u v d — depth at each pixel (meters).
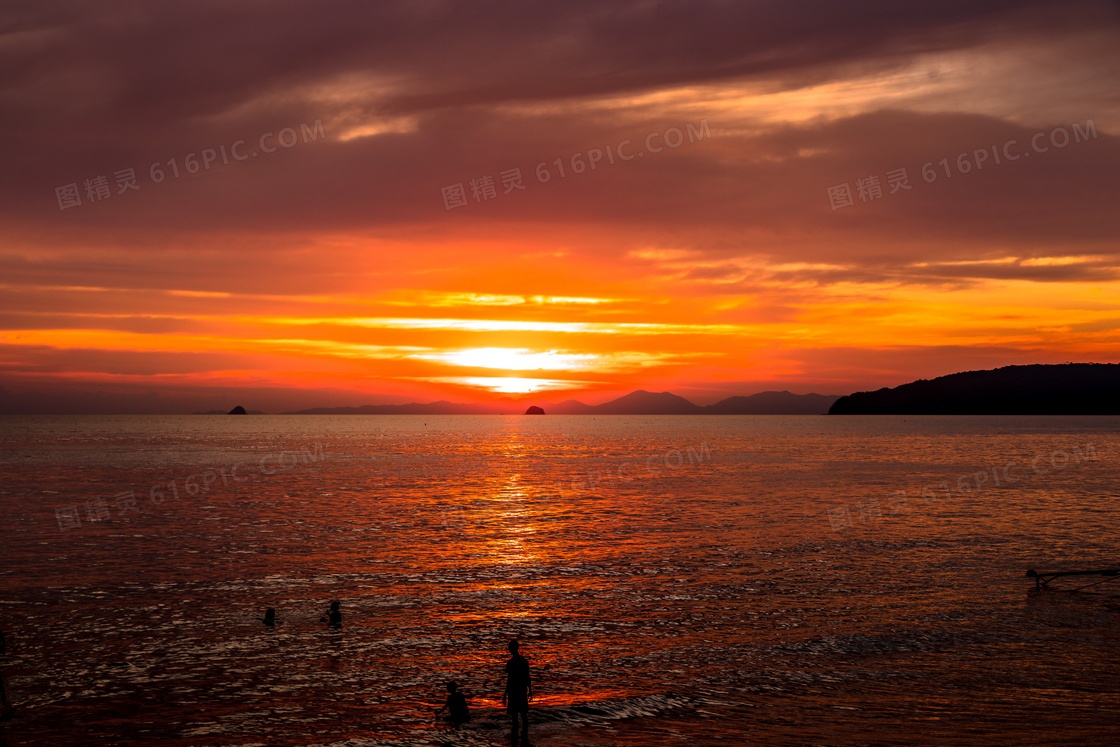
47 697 20.09
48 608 28.94
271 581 33.75
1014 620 27.23
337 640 25.16
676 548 42.16
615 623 27.09
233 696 20.28
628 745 17.23
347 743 17.39
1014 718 18.66
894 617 27.70
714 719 18.64
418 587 32.62
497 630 26.27
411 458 129.12
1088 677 21.50
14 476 89.31
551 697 20.30
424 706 19.72
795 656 23.47
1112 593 31.12
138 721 18.61
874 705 19.55
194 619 27.52
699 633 25.91
